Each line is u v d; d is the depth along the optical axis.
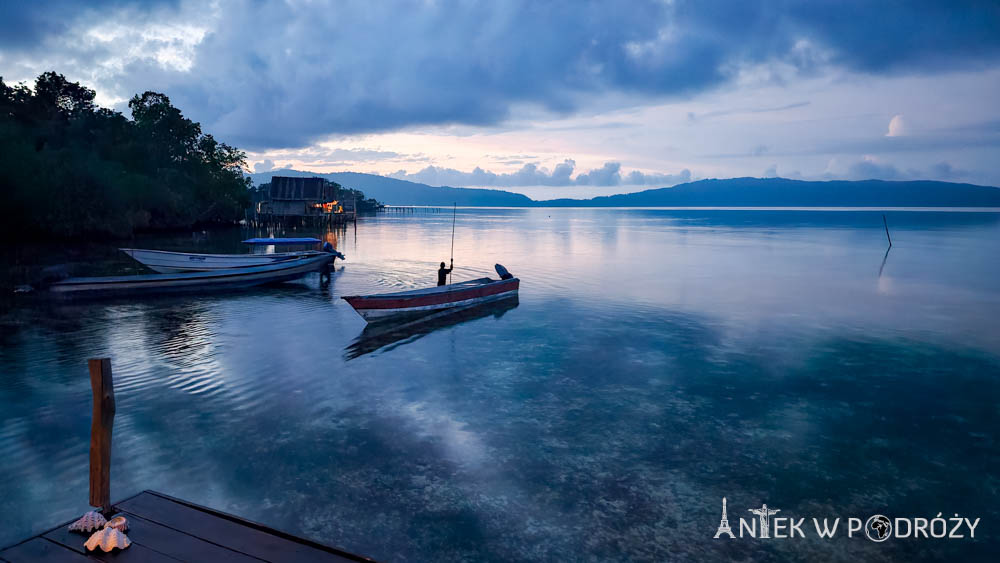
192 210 63.56
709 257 38.56
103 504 4.76
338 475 7.70
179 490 7.19
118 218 47.00
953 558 6.08
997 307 20.72
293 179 78.12
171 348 14.03
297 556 4.30
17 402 10.09
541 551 6.12
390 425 9.48
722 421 9.87
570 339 15.71
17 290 21.62
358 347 14.53
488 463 8.16
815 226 85.12
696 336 16.11
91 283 21.20
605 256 38.94
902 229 75.62
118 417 9.52
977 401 10.96
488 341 15.40
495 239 56.03
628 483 7.65
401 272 29.34
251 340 15.05
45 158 43.22
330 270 28.06
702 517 6.85
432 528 6.50
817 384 11.93
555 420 9.83
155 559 4.17
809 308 20.45
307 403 10.41
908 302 21.72
